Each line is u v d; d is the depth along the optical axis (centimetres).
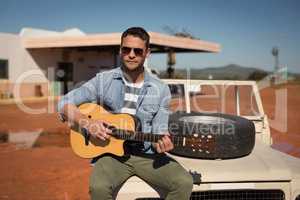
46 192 650
